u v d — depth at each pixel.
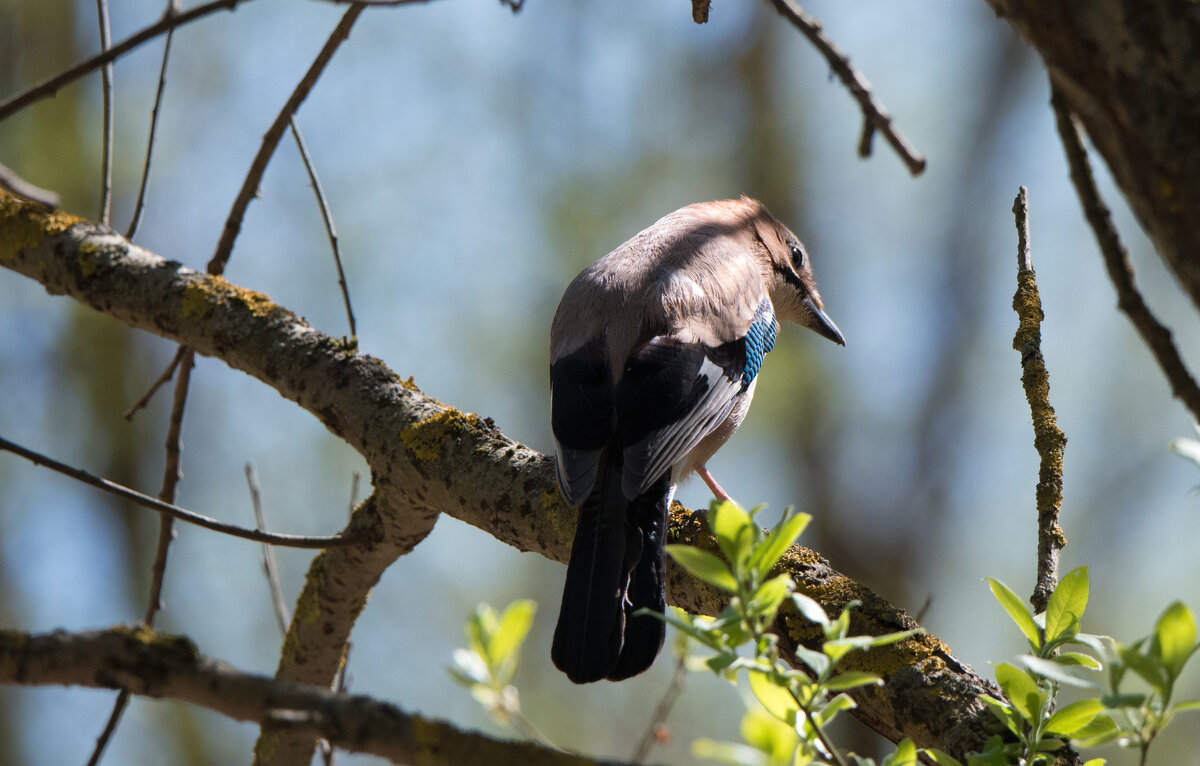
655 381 7.41
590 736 19.84
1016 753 4.95
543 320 21.72
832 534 23.98
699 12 5.36
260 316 7.84
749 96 25.42
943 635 24.09
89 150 20.78
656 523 6.89
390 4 4.74
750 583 4.42
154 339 22.83
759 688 5.39
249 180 8.02
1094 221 3.76
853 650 5.84
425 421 7.32
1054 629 4.86
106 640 3.88
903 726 5.67
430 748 3.83
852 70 4.87
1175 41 3.41
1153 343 3.67
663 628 6.39
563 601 6.42
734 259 8.91
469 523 7.30
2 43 21.44
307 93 7.75
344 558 7.84
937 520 25.19
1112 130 3.60
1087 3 3.52
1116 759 17.78
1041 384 6.18
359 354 7.71
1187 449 4.34
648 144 23.81
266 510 21.20
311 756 7.84
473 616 7.79
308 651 8.27
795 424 23.23
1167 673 3.84
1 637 3.87
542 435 21.61
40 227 8.34
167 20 5.21
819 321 10.77
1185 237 3.49
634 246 8.78
